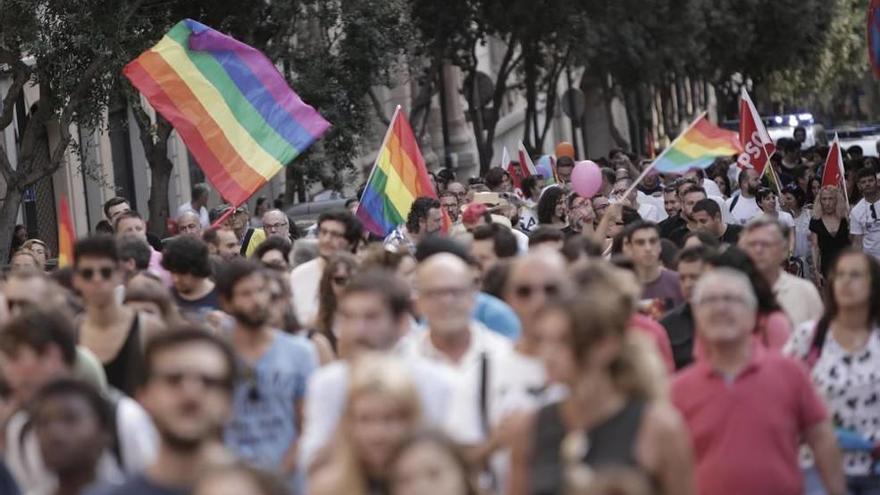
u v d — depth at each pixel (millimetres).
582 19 81062
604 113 146125
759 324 21984
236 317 20078
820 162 68500
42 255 36250
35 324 17562
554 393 16297
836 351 20484
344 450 14398
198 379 15234
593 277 16109
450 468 12984
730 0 114938
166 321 22391
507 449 16422
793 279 24891
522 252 29766
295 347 20344
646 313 24656
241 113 33938
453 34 78000
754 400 17875
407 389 14258
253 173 33719
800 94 155125
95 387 15859
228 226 38438
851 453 19969
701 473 17953
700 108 162375
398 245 32594
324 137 59281
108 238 21609
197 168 78875
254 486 12555
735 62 124625
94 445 15492
